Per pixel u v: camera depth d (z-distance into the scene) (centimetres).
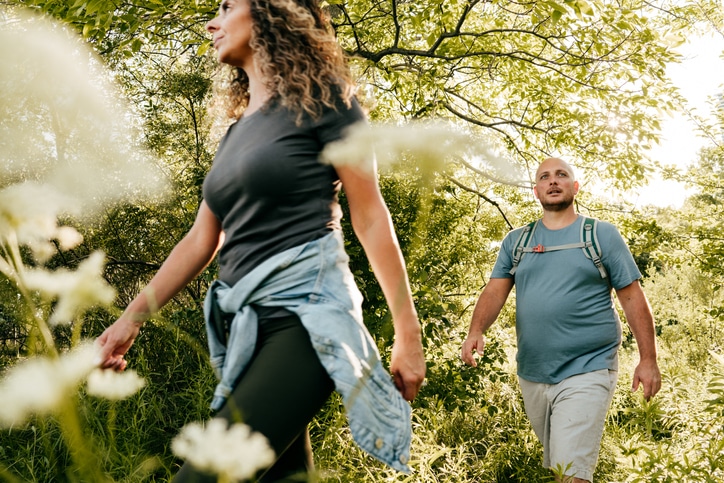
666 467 182
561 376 260
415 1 512
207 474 94
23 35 36
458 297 562
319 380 112
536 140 676
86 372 44
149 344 354
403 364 121
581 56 514
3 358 243
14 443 221
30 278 46
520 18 582
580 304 262
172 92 487
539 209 675
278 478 129
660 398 319
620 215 640
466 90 721
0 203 41
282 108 124
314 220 121
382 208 122
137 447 214
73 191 41
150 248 456
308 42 129
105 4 353
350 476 232
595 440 247
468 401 367
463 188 595
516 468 327
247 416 106
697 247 593
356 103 129
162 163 474
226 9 137
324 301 115
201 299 414
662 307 823
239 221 123
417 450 278
